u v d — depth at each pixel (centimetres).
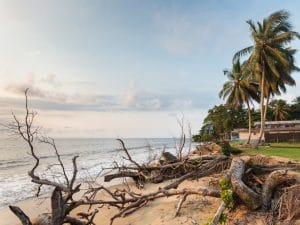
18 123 782
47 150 6481
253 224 804
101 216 1141
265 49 3519
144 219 999
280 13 3484
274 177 896
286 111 7475
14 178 2339
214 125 7356
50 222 734
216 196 938
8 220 1189
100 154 5116
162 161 1834
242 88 4869
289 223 755
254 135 5972
